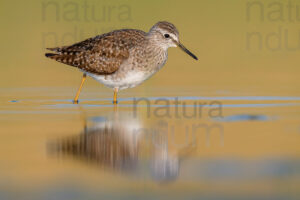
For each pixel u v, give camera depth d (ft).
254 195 22.25
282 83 58.85
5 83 59.57
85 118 40.47
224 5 94.94
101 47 50.29
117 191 23.03
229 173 25.32
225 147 30.50
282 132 34.24
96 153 29.48
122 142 32.09
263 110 43.42
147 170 26.18
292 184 23.59
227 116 40.70
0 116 41.39
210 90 55.31
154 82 61.05
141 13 88.17
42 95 52.60
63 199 22.00
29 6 90.22
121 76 50.08
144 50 50.44
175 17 88.84
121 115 41.75
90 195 22.50
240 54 76.84
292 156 28.09
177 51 81.51
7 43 79.41
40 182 24.20
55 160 28.02
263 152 29.01
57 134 34.30
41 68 69.92
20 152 29.53
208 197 22.11
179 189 23.22
